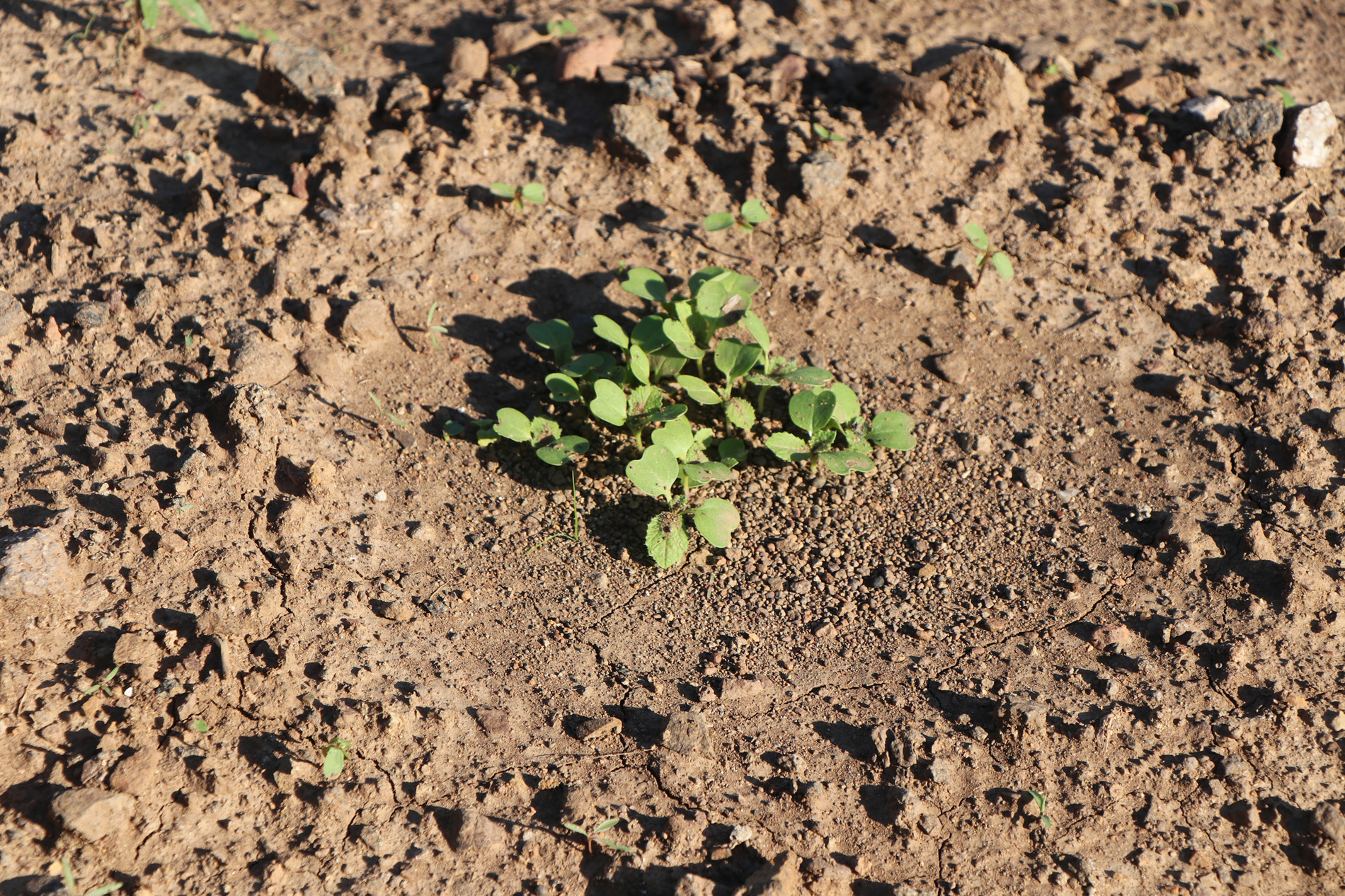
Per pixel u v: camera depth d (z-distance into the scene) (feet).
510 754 4.11
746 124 4.54
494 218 4.49
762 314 4.43
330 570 4.20
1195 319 4.44
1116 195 4.51
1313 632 4.21
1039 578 4.25
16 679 4.09
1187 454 4.34
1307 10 4.83
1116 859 4.08
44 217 4.41
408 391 4.36
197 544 4.19
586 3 4.75
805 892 4.05
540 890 4.04
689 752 4.12
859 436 4.32
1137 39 4.72
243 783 4.07
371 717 4.11
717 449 4.34
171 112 4.56
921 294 4.46
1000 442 4.36
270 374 4.32
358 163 4.49
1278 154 4.55
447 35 4.71
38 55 4.61
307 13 4.74
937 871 4.07
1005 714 4.14
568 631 4.20
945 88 4.56
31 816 4.03
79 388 4.28
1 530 4.16
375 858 4.05
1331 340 4.41
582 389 4.36
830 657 4.20
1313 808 4.11
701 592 4.25
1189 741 4.14
